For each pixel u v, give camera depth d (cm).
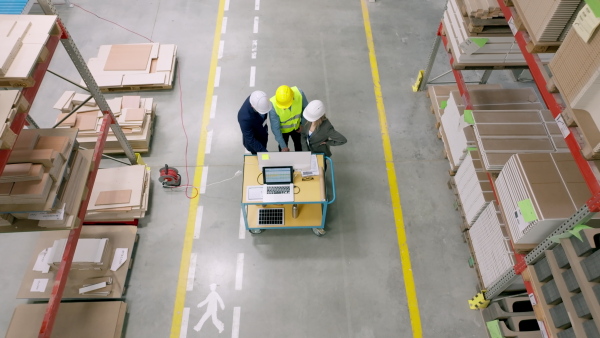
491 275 477
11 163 351
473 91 549
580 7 321
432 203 583
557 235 344
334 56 746
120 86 676
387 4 831
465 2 475
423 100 692
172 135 645
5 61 332
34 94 360
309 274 524
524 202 382
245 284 516
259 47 756
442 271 529
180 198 583
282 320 492
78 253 491
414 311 500
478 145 475
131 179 562
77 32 770
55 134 400
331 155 607
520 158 399
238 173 609
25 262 529
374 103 685
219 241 548
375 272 527
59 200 377
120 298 504
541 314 375
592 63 283
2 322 489
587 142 301
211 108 676
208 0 832
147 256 535
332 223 563
